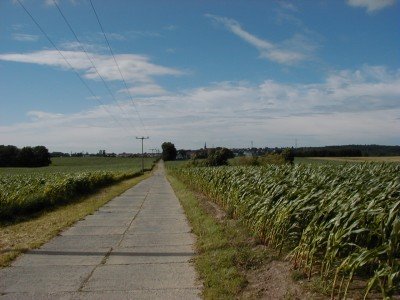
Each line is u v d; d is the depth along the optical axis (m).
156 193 27.64
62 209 18.05
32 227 12.41
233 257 7.54
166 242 9.73
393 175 8.78
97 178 34.91
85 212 15.99
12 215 15.35
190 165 69.31
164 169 107.75
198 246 8.92
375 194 6.04
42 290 6.17
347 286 4.81
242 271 6.87
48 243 9.80
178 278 6.70
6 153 103.75
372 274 5.63
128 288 6.22
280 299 5.46
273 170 12.73
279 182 9.03
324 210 6.33
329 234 5.86
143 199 22.70
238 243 8.75
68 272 7.18
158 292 6.01
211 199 18.45
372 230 5.37
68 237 10.62
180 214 15.24
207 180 19.95
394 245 4.69
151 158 184.12
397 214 5.37
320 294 5.38
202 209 15.32
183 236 10.48
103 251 8.88
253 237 9.05
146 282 6.51
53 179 25.31
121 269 7.34
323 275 5.98
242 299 5.55
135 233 11.13
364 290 5.26
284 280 6.16
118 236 10.71
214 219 12.49
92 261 7.99
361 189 6.34
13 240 10.17
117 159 158.62
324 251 6.58
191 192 24.97
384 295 4.40
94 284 6.45
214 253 8.02
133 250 8.91
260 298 5.56
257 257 7.44
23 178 26.31
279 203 8.12
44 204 18.41
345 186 7.03
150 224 12.76
